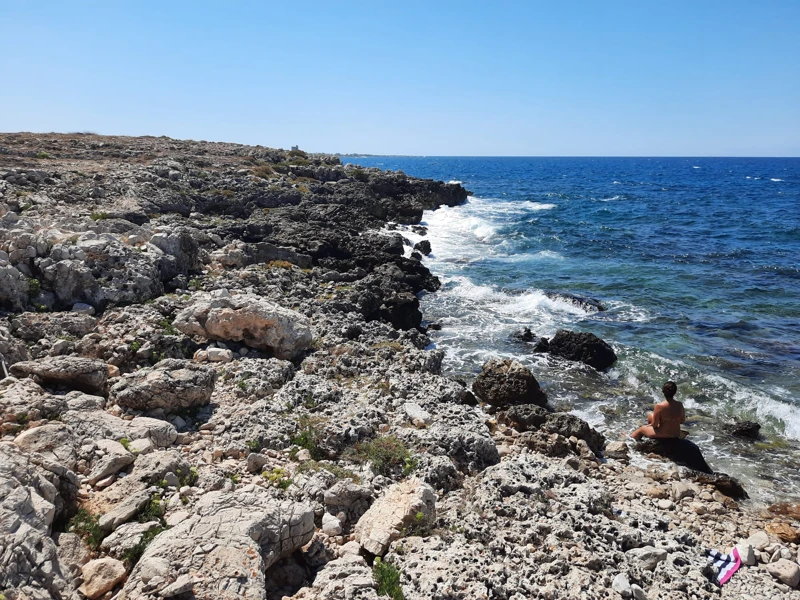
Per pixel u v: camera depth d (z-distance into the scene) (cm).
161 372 1049
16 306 1329
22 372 992
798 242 4125
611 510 943
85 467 757
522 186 10119
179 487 764
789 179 13125
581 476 1002
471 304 2472
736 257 3562
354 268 2514
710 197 7875
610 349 1844
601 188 9675
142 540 634
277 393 1180
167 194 2864
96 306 1466
